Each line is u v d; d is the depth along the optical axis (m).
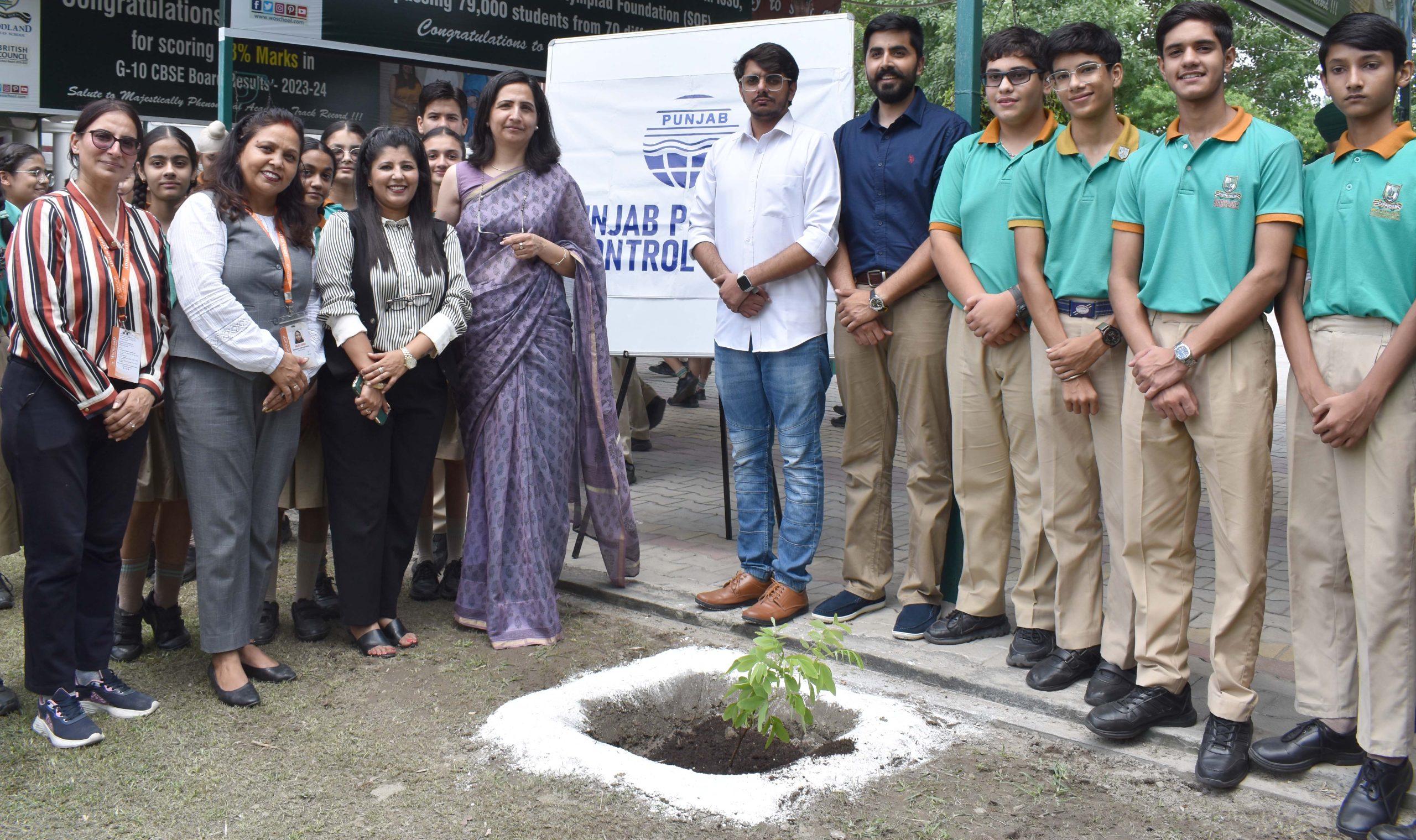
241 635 3.84
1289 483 3.22
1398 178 2.92
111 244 3.52
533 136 4.63
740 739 3.51
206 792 3.20
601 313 4.76
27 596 3.46
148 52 8.62
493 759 3.39
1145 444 3.37
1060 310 3.68
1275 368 3.27
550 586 4.48
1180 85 3.20
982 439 4.07
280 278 3.87
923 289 4.19
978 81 4.33
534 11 7.61
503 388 4.46
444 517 5.27
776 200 4.34
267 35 6.46
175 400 3.73
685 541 5.81
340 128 5.13
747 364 4.50
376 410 4.11
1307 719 3.53
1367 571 2.97
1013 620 4.53
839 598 4.54
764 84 4.31
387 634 4.37
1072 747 3.47
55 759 3.39
